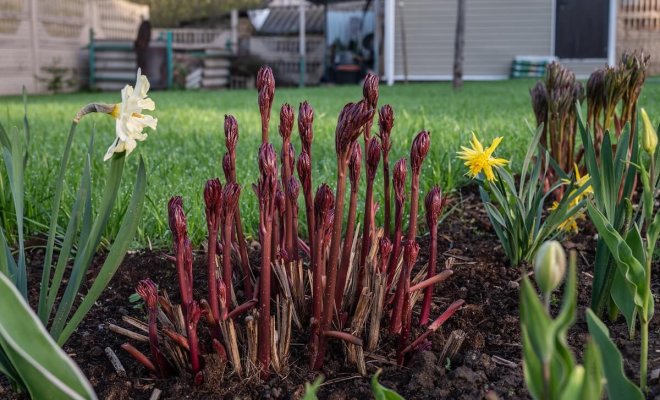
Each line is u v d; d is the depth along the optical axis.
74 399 1.38
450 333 2.15
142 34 20.19
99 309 2.49
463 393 1.80
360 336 2.01
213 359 1.83
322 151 5.47
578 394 1.05
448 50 20.50
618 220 2.15
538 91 3.48
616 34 21.36
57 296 2.62
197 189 3.72
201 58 22.14
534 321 0.99
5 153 2.01
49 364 1.45
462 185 4.05
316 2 24.81
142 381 1.93
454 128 6.34
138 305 2.48
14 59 18.09
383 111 2.00
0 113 9.62
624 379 1.40
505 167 2.80
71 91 20.39
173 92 17.95
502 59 20.20
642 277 1.73
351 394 1.84
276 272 2.00
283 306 1.90
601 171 2.09
